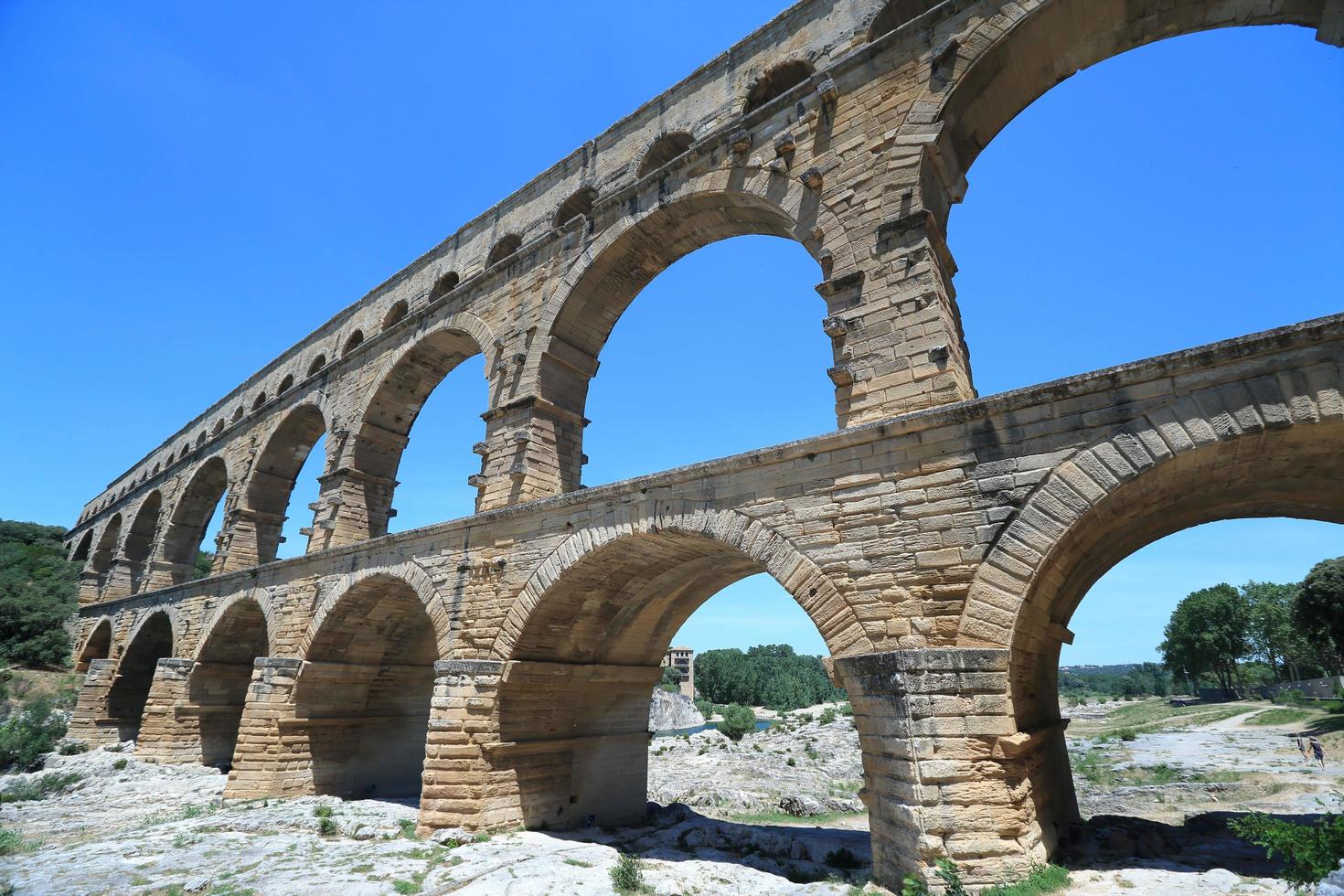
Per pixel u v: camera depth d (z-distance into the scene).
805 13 24.23
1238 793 33.09
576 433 27.56
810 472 16.38
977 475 14.11
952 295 19.50
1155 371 12.49
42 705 46.53
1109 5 17.84
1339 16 15.44
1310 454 12.46
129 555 60.41
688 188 24.14
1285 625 107.00
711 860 18.95
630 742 26.28
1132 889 12.20
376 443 36.19
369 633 30.73
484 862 17.58
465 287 32.25
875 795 13.86
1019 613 13.07
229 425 49.09
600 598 22.38
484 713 21.09
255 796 28.31
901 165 18.94
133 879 17.05
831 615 15.19
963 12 19.58
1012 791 12.85
